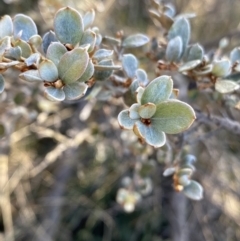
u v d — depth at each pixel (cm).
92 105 22
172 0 26
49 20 23
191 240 27
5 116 21
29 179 27
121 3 28
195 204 26
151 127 9
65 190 27
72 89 9
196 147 25
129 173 27
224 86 12
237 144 26
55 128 26
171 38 13
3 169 25
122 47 13
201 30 27
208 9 27
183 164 14
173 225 26
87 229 28
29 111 21
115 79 12
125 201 20
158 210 27
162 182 26
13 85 20
